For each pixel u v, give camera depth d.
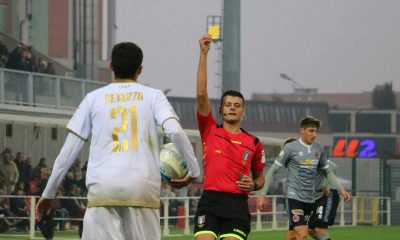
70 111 58.56
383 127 194.38
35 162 59.22
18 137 57.50
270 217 66.44
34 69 57.28
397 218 78.56
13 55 56.00
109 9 118.94
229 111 19.27
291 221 27.58
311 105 174.00
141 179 14.70
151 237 14.84
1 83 53.22
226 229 18.88
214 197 18.94
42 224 42.56
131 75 15.29
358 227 64.75
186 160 14.84
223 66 128.75
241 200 18.97
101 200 14.70
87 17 103.19
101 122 14.93
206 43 18.69
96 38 103.50
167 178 15.84
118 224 14.72
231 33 128.50
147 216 14.79
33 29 91.94
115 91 15.07
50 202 15.10
